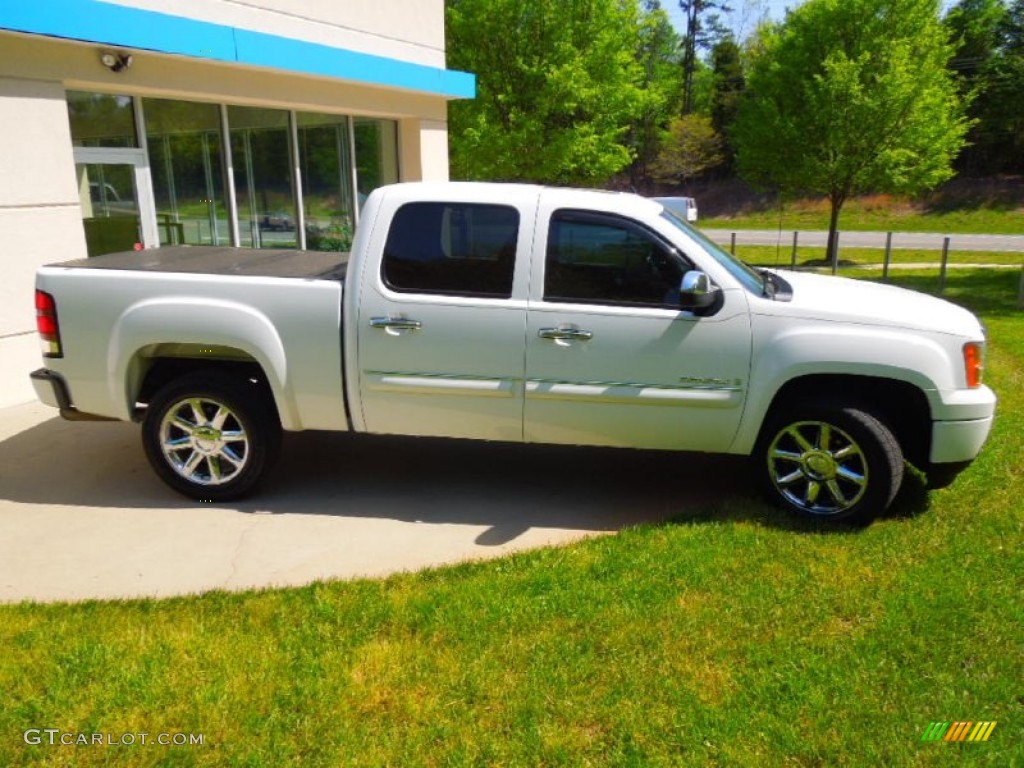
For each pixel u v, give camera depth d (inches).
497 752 106.2
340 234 489.7
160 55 328.8
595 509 190.7
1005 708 115.1
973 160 1711.4
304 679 121.2
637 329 172.4
